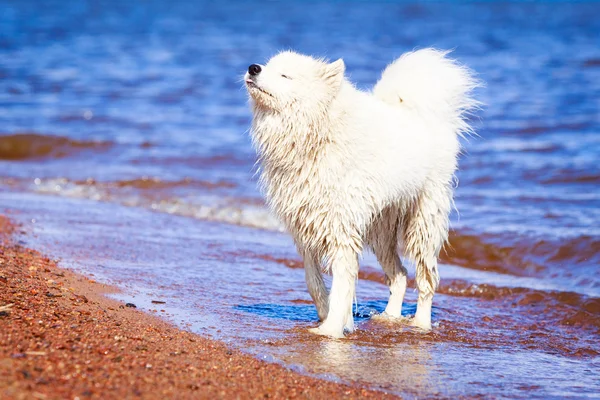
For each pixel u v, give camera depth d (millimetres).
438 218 8414
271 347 6988
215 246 11656
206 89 28328
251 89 7289
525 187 15742
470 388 6332
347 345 7297
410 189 7961
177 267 10125
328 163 7289
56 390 5070
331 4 102812
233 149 19688
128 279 9172
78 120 22969
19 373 5262
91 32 48781
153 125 22531
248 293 9148
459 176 16703
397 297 8742
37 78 30031
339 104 7324
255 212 14570
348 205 7348
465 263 11789
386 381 6336
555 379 6715
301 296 9180
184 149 19719
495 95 26219
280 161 7426
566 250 11461
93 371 5555
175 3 100125
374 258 11789
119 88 28391
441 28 55031
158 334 6887
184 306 8227
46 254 9898
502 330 8414
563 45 41438
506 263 11539
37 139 20031
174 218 13820
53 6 83062
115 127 22188
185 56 36812
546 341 8016
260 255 11297
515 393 6289
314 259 7898
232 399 5465
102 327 6785
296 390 5832
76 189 15938
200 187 16250
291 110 7207
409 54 8578
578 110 23578
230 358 6445
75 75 30969
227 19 65562
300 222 7590
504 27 56406
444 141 8406
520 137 20453
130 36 46500
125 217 13422
